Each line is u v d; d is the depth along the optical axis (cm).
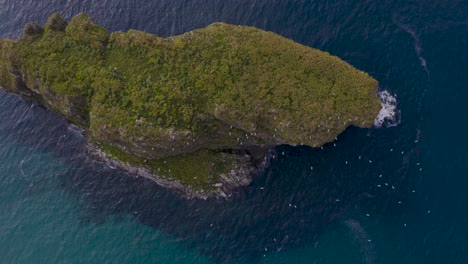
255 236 6600
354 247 6275
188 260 6669
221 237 6688
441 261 5916
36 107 7950
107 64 6819
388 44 7012
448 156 6262
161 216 6950
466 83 6588
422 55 6844
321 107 6206
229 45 6638
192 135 6384
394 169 6356
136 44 6775
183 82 6469
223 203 6825
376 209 6306
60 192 7331
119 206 7094
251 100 6247
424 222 6103
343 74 6412
